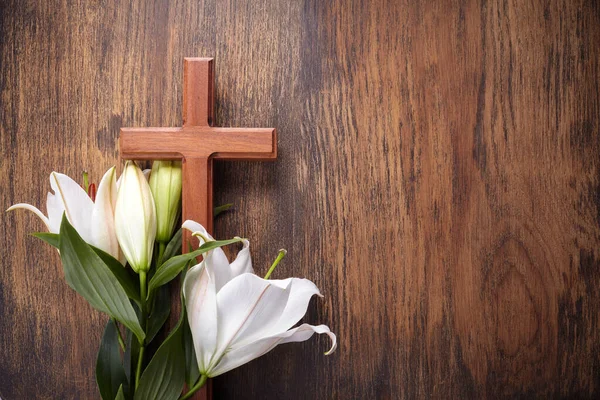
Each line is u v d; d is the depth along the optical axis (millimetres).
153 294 886
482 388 915
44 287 915
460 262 920
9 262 915
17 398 908
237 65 923
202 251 797
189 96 865
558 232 923
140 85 920
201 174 862
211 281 792
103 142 918
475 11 928
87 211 835
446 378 915
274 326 807
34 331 913
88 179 908
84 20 924
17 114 919
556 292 920
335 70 924
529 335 918
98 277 799
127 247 830
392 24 927
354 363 914
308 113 923
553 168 925
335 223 920
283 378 913
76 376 910
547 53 929
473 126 925
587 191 925
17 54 921
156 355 810
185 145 862
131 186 830
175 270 810
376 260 919
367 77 925
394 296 918
